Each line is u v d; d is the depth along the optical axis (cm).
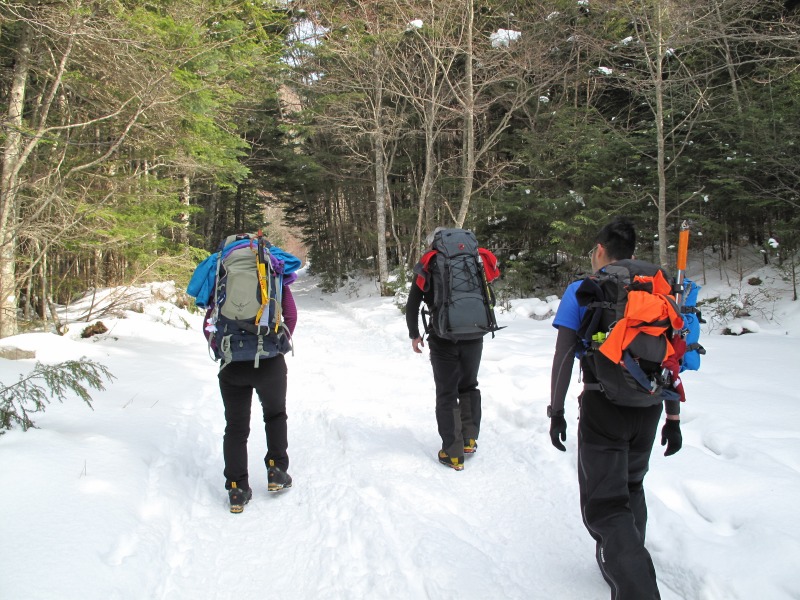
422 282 397
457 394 396
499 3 1697
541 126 1734
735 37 1170
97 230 829
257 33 1227
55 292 969
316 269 3050
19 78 736
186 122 1007
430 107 1688
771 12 1334
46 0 722
